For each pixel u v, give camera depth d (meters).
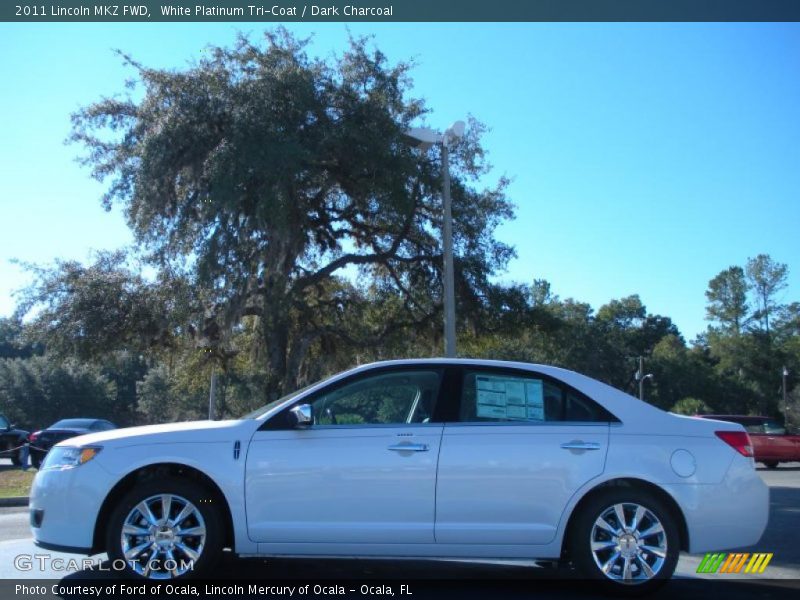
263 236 16.34
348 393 5.82
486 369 5.87
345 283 21.73
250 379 32.56
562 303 56.97
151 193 16.05
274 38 17.11
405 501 5.41
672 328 79.12
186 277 16.08
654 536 5.46
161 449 5.49
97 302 18.64
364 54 17.62
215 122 16.03
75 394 53.59
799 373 70.12
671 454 5.58
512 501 5.43
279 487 5.41
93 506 5.41
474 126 19.84
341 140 16.09
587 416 5.72
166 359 21.86
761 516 5.62
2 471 21.31
